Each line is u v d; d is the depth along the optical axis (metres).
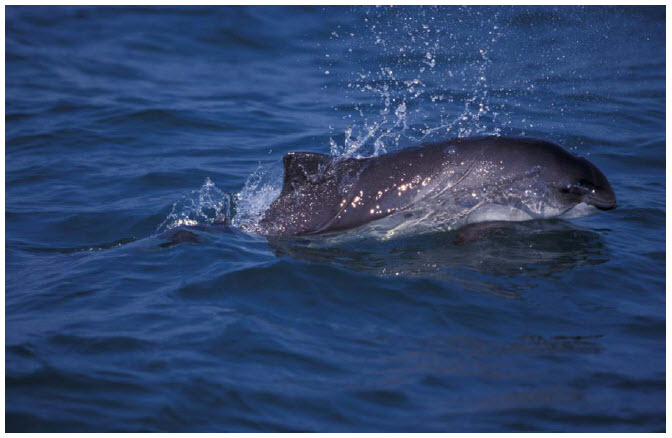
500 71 51.47
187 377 20.11
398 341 22.16
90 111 47.25
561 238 29.30
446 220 29.97
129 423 18.39
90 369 20.45
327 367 20.75
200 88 51.88
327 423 18.56
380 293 24.83
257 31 61.22
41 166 39.34
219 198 34.81
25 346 21.55
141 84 52.47
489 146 30.20
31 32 60.75
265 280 25.62
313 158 30.11
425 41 57.22
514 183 29.80
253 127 44.88
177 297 24.67
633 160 38.84
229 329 22.44
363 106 47.25
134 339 21.95
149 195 35.50
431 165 30.03
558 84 49.59
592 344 22.09
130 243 29.67
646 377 20.47
